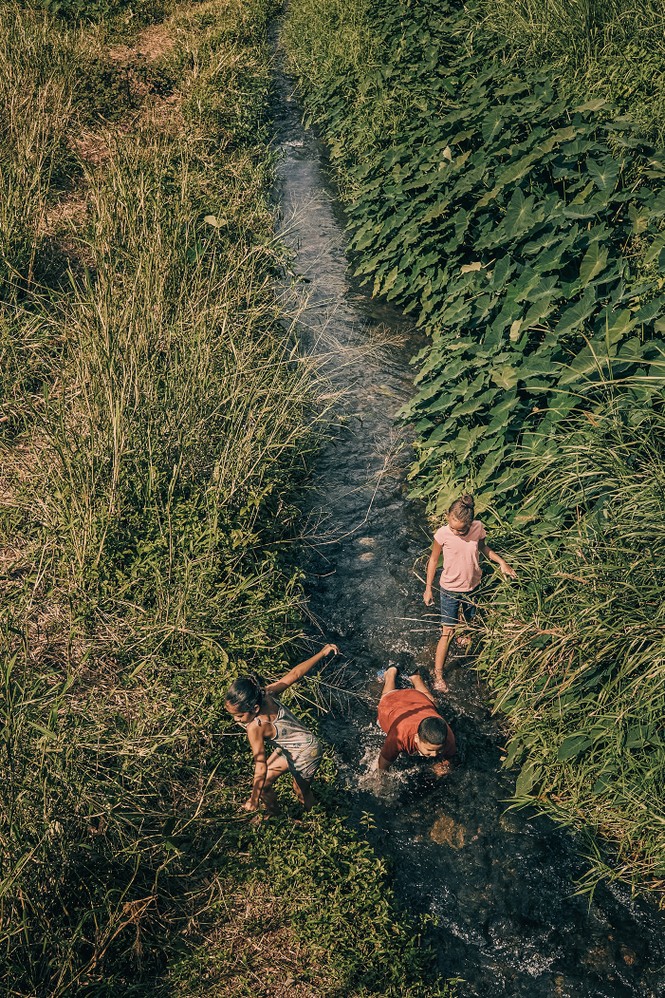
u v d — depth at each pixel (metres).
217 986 4.12
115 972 4.12
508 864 4.76
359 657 6.07
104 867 4.43
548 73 10.10
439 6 13.93
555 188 8.21
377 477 7.61
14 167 10.05
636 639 4.75
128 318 7.21
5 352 7.40
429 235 9.42
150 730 4.98
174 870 4.55
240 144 13.32
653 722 4.65
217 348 7.55
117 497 6.16
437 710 5.49
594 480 5.61
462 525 5.29
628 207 7.82
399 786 5.21
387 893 4.52
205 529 6.16
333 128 13.97
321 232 11.71
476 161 8.79
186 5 19.75
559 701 5.04
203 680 5.30
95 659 5.35
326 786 5.08
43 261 8.99
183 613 5.52
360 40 14.79
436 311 9.36
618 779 4.75
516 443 6.39
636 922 4.47
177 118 13.20
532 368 6.30
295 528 7.04
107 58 14.78
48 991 3.93
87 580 5.71
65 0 17.34
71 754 4.55
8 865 4.08
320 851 4.61
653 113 9.16
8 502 6.32
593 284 6.43
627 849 4.73
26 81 12.21
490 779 5.21
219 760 5.03
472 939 4.45
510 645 5.48
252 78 15.59
